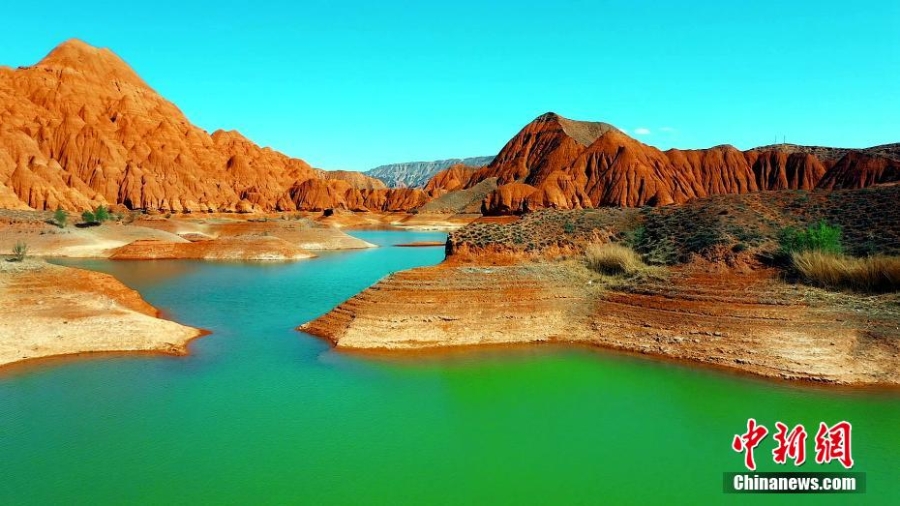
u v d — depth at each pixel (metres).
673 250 33.91
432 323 28.03
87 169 141.38
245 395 21.42
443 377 23.17
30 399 20.97
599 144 162.50
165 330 29.05
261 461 16.48
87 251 69.31
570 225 39.94
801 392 21.05
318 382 22.75
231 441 17.75
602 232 39.25
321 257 74.75
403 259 72.19
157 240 75.81
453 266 35.28
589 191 151.12
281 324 32.50
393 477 15.67
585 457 16.67
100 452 17.05
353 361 25.23
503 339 27.62
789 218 36.69
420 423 18.94
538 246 36.94
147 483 15.40
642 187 146.38
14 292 28.91
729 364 23.84
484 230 39.28
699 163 157.62
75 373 23.77
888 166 93.69
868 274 26.34
